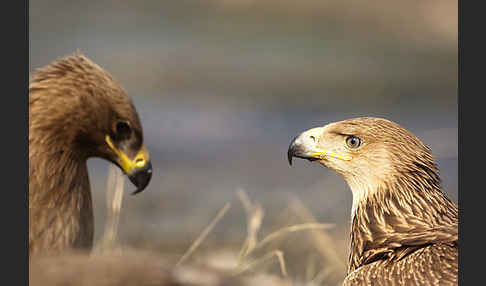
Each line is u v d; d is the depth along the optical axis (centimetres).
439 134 1966
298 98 2459
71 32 2992
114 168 1026
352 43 3142
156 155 1875
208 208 1449
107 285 495
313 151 874
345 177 864
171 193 1545
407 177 824
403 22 3338
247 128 2141
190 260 1131
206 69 2666
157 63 2666
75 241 736
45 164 719
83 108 728
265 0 3362
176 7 3422
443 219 814
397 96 2553
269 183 1650
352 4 3378
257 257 1145
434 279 716
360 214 844
